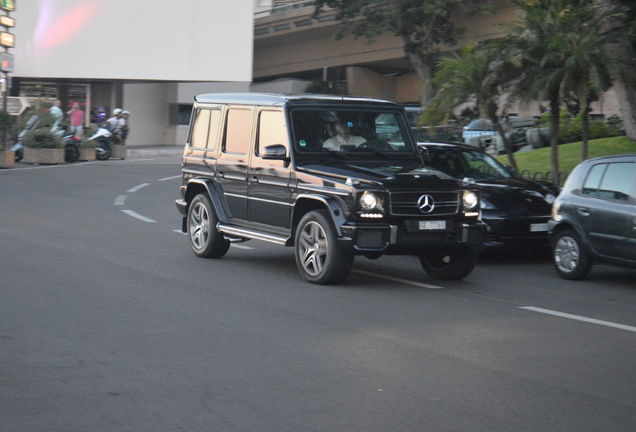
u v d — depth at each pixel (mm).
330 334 7930
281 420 5520
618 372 6836
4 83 31375
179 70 45500
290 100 11336
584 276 11547
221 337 7742
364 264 12523
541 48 17250
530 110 18562
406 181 10219
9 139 31094
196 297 9562
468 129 30016
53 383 6254
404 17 51469
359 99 11766
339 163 10945
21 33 44344
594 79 16453
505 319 8805
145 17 45094
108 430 5293
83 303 9102
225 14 45688
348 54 64438
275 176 11211
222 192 12312
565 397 6121
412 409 5785
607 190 11250
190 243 12773
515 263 13250
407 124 11875
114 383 6277
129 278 10664
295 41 67438
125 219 17172
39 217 16984
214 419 5520
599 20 17406
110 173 28734
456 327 8352
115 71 45094
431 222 10242
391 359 7082
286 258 12750
